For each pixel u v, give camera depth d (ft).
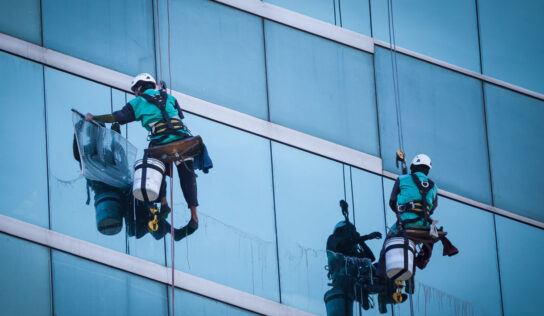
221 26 115.85
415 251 107.96
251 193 111.34
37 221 103.96
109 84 110.42
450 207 119.44
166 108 104.17
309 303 109.70
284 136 114.52
